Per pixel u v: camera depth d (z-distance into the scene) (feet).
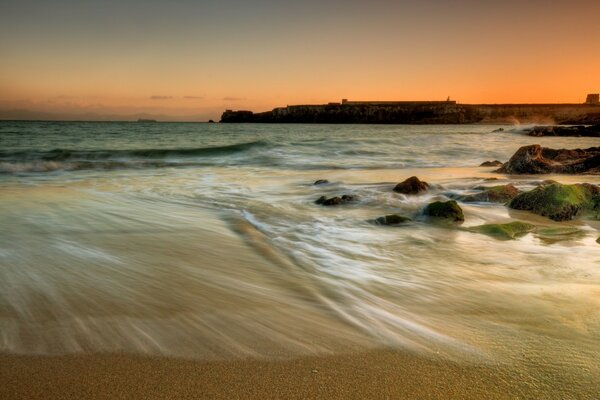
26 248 16.65
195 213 25.73
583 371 8.46
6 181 39.32
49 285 12.66
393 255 17.70
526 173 47.55
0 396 7.22
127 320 10.37
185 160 65.21
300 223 23.75
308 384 7.84
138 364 8.35
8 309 10.79
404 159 70.64
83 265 14.78
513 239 20.70
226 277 14.06
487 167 56.95
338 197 30.22
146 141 109.81
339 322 10.64
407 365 8.60
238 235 20.33
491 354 9.10
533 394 7.68
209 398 7.34
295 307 11.57
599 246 19.62
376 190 35.17
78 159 64.44
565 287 13.78
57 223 21.40
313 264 16.02
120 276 13.76
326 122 577.43
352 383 7.92
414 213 26.50
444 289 13.44
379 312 11.38
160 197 31.68
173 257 16.24
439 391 7.73
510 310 11.66
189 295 12.24
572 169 47.39
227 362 8.52
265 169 55.21
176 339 9.44
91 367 8.19
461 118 529.04
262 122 612.29
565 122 450.30
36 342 9.10
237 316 10.80
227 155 73.61
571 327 10.54
